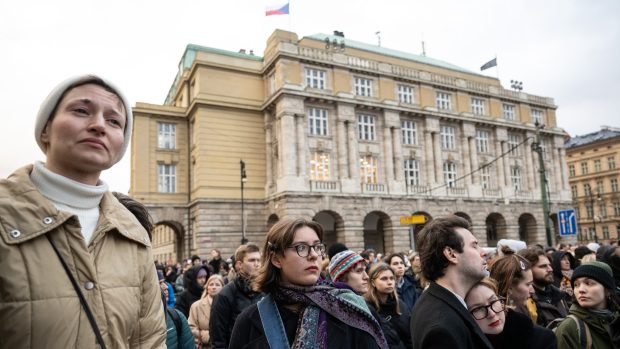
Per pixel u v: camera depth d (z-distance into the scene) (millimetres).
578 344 4922
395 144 38969
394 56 44375
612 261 7961
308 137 35344
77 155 2537
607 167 72188
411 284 9953
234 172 36406
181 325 5465
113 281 2510
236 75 38031
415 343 3557
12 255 2217
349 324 3188
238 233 35625
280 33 37750
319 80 37375
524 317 3848
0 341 2166
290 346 3199
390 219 36969
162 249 55375
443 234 3922
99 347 2301
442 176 40844
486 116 44812
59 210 2412
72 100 2576
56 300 2230
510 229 43344
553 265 10102
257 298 6469
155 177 37625
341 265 6508
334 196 34625
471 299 3803
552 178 49031
